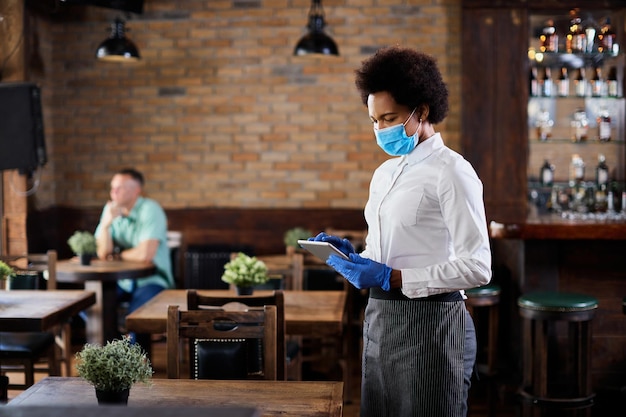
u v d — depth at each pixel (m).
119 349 2.09
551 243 4.41
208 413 1.15
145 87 7.07
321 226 7.05
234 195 7.11
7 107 4.54
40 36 6.82
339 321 3.54
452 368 2.37
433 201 2.33
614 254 4.40
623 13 6.41
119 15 7.02
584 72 6.52
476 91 6.66
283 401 2.24
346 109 7.00
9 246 6.40
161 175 7.13
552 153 6.89
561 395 4.17
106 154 7.11
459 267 2.25
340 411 2.15
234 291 4.34
